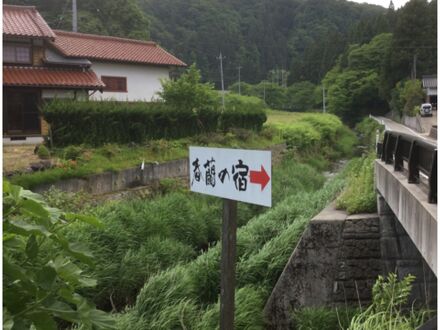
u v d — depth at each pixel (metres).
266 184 3.17
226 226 3.73
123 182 12.80
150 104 17.61
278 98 72.06
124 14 38.22
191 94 19.98
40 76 17.47
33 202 2.31
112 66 22.03
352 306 6.35
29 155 13.48
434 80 49.12
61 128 13.55
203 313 5.93
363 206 6.98
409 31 53.44
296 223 8.23
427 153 4.43
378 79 59.31
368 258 6.43
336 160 31.61
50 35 17.67
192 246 10.06
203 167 3.96
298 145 26.38
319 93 70.94
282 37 96.56
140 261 7.73
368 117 57.41
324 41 83.12
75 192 11.02
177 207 10.87
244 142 20.83
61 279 2.38
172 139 17.59
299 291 6.55
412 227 4.43
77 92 18.22
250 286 6.89
